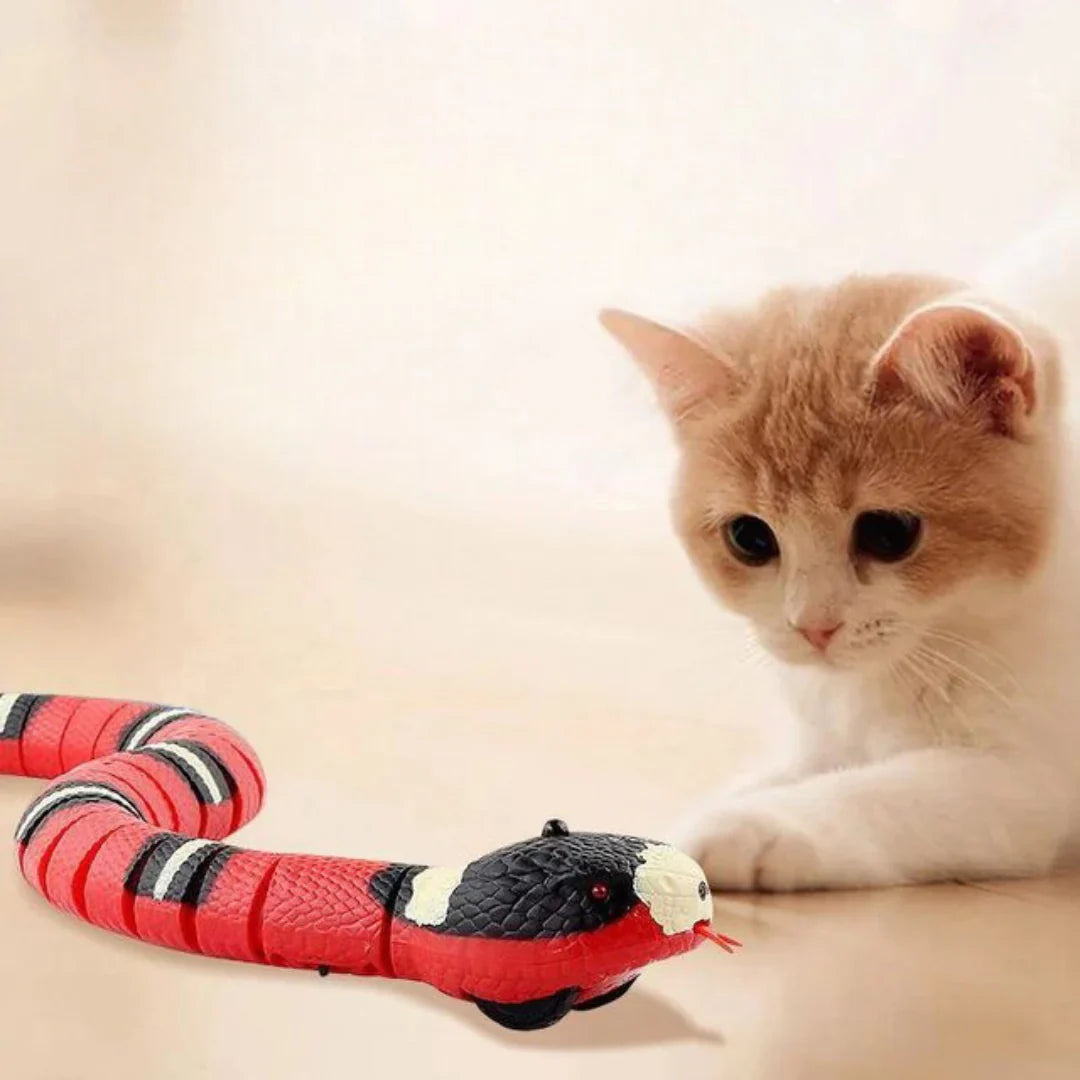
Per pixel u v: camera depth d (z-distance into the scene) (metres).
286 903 0.71
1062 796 0.82
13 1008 0.69
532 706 1.10
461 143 1.31
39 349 1.47
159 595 1.38
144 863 0.74
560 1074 0.65
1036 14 1.08
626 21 1.22
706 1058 0.67
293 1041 0.67
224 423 1.41
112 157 1.43
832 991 0.71
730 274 1.18
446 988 0.68
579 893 0.67
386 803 0.91
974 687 0.84
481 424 1.32
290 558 1.38
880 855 0.80
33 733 0.94
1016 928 0.77
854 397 0.83
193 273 1.42
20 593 1.41
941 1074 0.66
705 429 0.87
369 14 1.33
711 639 1.12
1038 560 0.83
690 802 0.92
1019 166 1.09
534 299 1.29
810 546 0.83
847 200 1.15
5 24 1.43
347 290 1.37
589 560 1.24
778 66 1.17
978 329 0.80
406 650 1.21
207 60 1.39
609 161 1.24
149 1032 0.68
